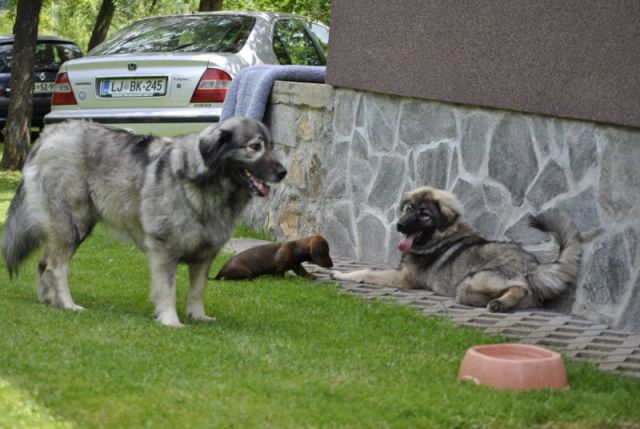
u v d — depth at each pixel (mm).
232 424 5137
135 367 6086
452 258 9305
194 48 14289
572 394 5930
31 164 8125
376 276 9758
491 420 5422
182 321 7836
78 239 8156
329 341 7215
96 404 5375
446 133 10219
